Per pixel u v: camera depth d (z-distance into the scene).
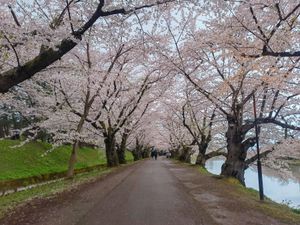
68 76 18.41
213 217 9.34
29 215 9.37
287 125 16.42
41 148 34.06
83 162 39.38
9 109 20.94
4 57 11.76
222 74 19.73
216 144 35.06
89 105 20.53
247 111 20.91
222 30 13.63
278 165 23.33
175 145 56.44
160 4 10.70
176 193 14.23
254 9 11.97
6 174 23.77
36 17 11.57
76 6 11.18
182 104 32.19
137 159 59.78
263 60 13.45
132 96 28.47
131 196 13.26
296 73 14.75
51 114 21.48
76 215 9.41
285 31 11.06
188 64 20.73
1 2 9.95
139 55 23.08
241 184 18.17
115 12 9.05
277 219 9.45
